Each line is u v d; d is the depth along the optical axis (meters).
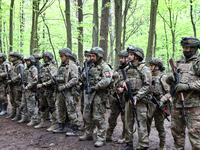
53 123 4.30
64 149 3.30
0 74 5.51
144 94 2.82
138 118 2.92
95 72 3.40
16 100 5.12
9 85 5.21
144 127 2.91
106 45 8.18
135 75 2.99
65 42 11.46
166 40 13.40
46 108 4.52
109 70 3.30
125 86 2.99
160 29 13.02
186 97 2.53
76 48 15.12
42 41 9.92
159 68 3.49
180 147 2.78
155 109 3.18
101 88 3.25
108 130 3.73
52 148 3.35
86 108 3.52
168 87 3.26
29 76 4.67
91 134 3.65
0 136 3.92
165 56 15.88
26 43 13.30
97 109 3.37
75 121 3.95
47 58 4.41
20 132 4.16
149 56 6.63
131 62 3.07
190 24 11.52
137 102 2.94
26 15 12.76
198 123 2.45
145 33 12.80
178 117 2.72
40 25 11.47
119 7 6.46
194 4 9.29
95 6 7.15
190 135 2.52
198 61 2.50
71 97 3.90
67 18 6.82
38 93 4.41
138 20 12.03
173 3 9.90
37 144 3.54
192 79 2.52
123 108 3.58
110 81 3.29
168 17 12.14
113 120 3.67
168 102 3.28
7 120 5.10
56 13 11.54
